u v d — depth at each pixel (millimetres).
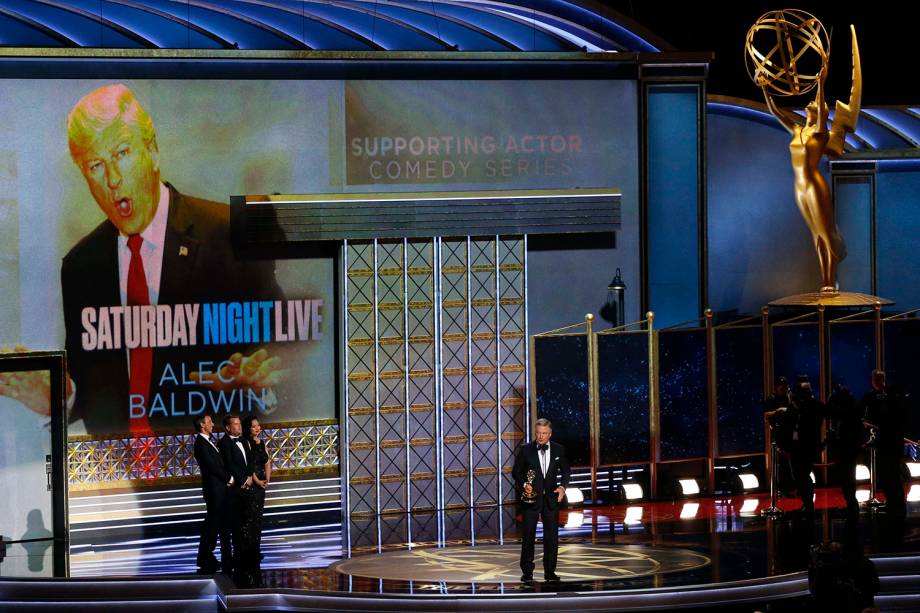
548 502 17844
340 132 23484
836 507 22344
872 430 21891
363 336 23484
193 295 22922
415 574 18250
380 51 23500
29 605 17469
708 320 24188
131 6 23234
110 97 22266
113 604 17500
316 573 18328
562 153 24578
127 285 22531
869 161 30344
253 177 23109
